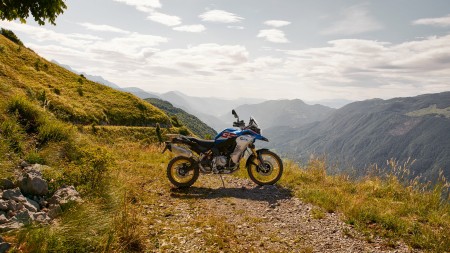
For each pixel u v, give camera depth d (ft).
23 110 32.07
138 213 21.40
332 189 30.27
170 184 30.91
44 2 30.40
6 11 30.60
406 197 27.89
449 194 25.85
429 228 20.81
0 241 12.91
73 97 238.27
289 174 35.83
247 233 20.25
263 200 27.45
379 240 19.67
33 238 13.47
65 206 17.65
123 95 300.20
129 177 29.25
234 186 31.71
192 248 17.56
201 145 31.27
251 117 32.53
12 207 16.29
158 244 17.54
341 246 18.85
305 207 25.58
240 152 31.09
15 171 21.02
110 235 15.38
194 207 24.75
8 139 24.76
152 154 48.29
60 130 30.71
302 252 17.92
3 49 240.53
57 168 23.73
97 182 21.56
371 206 24.56
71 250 14.10
